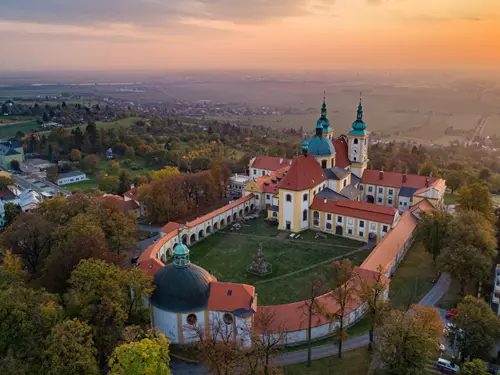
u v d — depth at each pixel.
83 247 96.19
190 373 76.62
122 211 133.00
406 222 132.12
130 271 84.06
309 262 122.06
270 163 197.12
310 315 77.25
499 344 77.50
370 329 81.88
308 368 76.94
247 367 74.31
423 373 68.81
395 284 106.94
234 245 135.12
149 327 81.69
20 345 66.06
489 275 99.44
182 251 85.25
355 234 137.50
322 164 157.62
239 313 80.81
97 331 74.06
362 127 168.12
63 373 61.94
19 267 98.88
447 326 85.75
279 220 146.75
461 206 134.75
